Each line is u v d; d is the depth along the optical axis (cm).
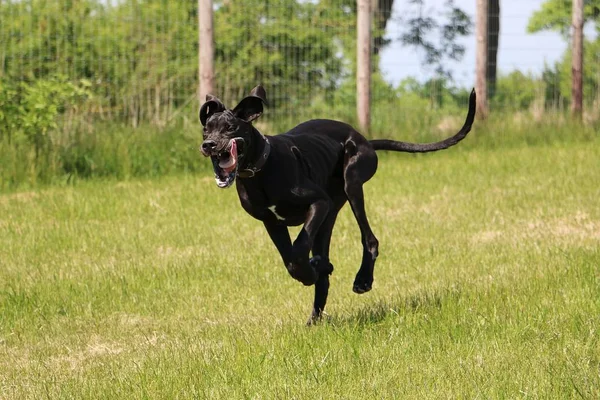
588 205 1259
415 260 995
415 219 1213
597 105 2081
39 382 651
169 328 800
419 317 723
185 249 1091
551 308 721
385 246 1069
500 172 1566
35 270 1009
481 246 1041
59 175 1545
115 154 1603
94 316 855
